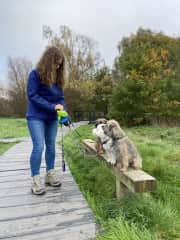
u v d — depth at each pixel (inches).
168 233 85.2
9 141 357.1
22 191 116.9
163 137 400.2
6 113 1155.3
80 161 193.6
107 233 79.1
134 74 666.2
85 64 1163.9
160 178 154.3
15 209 96.6
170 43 1018.7
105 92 989.2
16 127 624.7
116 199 108.7
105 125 116.0
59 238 75.7
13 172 154.6
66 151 241.3
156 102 660.7
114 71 1073.5
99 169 161.2
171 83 749.3
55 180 122.5
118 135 110.3
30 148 271.4
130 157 107.7
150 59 719.1
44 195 111.2
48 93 111.0
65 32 1133.1
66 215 91.4
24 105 1144.8
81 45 1171.3
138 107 649.6
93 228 81.9
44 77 106.1
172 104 703.1
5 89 1189.7
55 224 84.6
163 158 208.5
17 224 84.7
